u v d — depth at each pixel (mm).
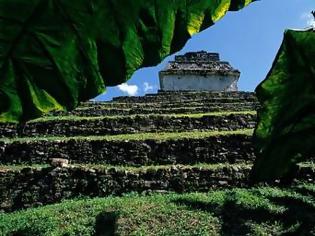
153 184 17938
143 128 24719
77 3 1420
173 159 20375
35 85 1544
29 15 1411
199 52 44781
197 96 36656
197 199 15023
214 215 14008
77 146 20984
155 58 1547
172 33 1532
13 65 1500
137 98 36344
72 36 1477
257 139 2082
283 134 2055
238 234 12906
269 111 2023
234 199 14781
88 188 18094
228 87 42469
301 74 1903
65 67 1526
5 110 1589
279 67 1908
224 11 1587
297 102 1971
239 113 25438
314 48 1840
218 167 18156
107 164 20344
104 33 1489
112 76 1551
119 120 24953
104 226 13602
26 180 18234
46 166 19500
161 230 13117
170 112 29469
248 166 18109
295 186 16609
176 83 42156
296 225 12945
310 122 2008
